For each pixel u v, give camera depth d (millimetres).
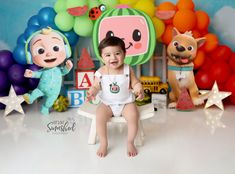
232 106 2199
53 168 1333
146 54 2082
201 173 1276
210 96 2127
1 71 2062
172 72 2148
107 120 1533
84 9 2018
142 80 2188
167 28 2176
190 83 2137
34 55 2020
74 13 2016
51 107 2207
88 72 2139
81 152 1487
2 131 1762
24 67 2094
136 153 1458
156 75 2412
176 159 1402
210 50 2172
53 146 1559
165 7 2133
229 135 1673
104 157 1433
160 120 1928
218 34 2379
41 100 2385
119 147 1542
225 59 2178
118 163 1371
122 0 2166
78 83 2150
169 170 1303
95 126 1565
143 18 2062
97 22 2061
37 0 2270
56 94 2064
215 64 2143
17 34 2303
